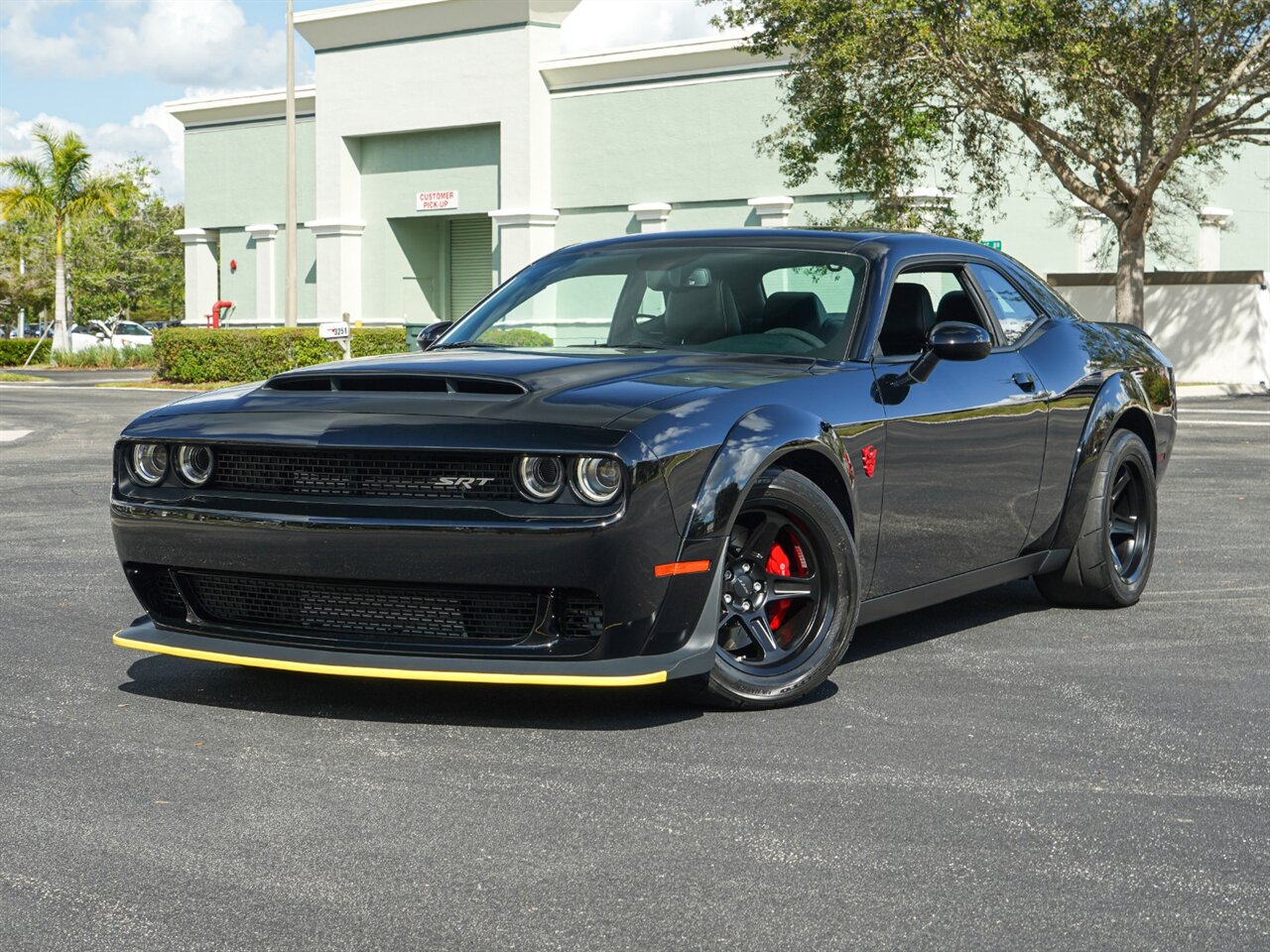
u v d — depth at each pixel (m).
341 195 35.56
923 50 20.03
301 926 2.62
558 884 2.83
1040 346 5.43
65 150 42.12
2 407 21.91
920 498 4.62
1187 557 7.14
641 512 3.66
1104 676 4.65
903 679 4.57
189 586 4.16
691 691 4.02
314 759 3.65
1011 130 27.08
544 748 3.75
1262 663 4.87
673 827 3.16
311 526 3.80
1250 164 33.97
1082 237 28.73
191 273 39.12
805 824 3.18
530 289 5.16
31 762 3.62
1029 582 6.52
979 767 3.63
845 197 28.00
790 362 4.50
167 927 2.61
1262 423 16.70
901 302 4.86
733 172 29.55
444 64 33.41
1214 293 26.00
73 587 6.27
